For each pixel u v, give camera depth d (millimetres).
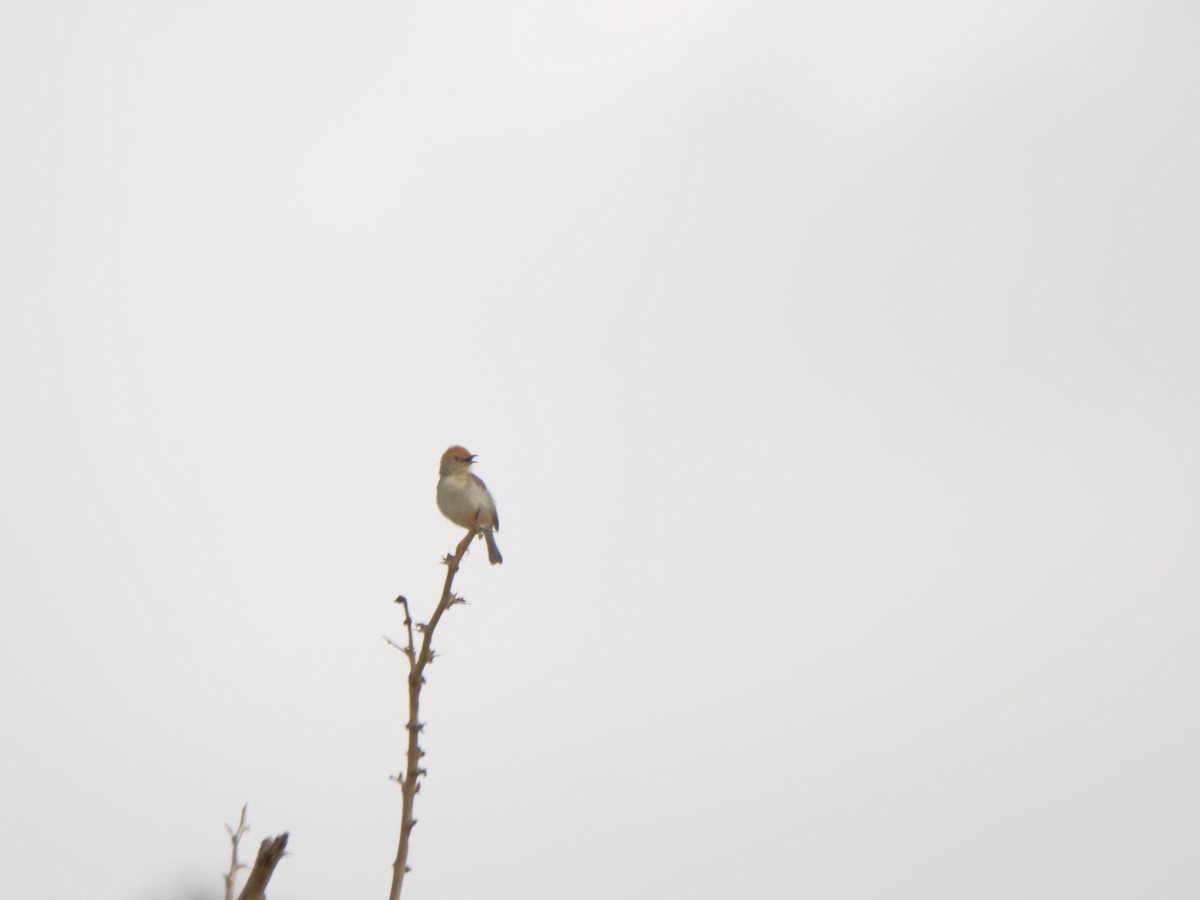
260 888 9773
